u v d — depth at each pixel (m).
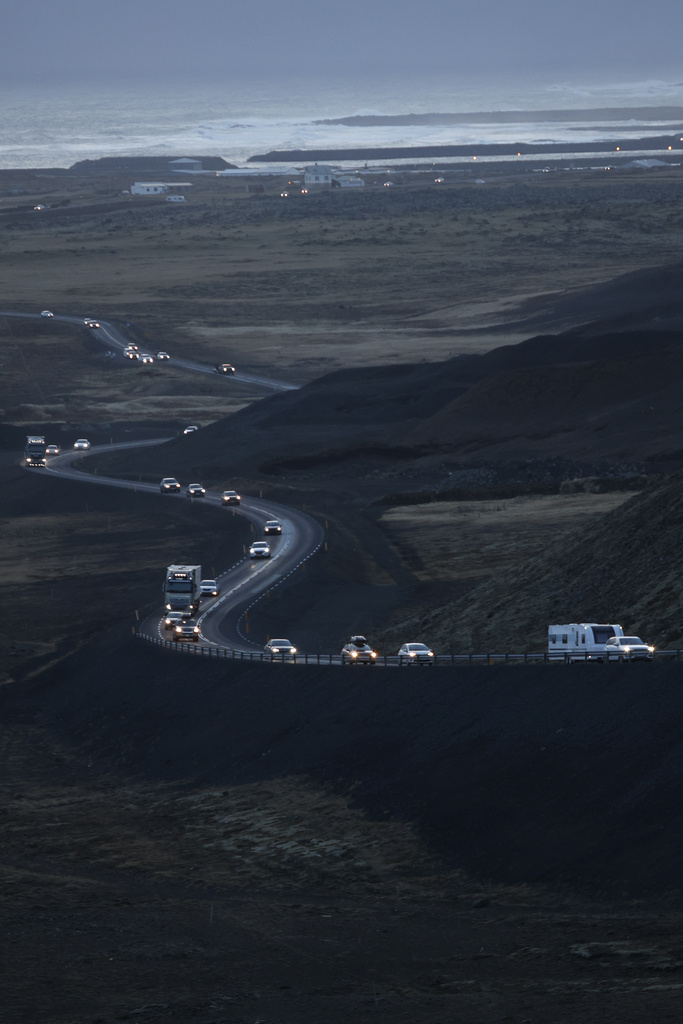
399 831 81.94
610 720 83.44
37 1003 57.56
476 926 64.81
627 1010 49.91
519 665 97.94
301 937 65.88
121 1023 54.22
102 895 76.56
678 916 61.00
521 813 78.25
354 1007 54.47
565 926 62.53
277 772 98.31
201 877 80.00
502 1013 51.56
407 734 95.50
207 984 59.31
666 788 73.12
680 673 84.81
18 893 77.12
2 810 100.88
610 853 69.69
